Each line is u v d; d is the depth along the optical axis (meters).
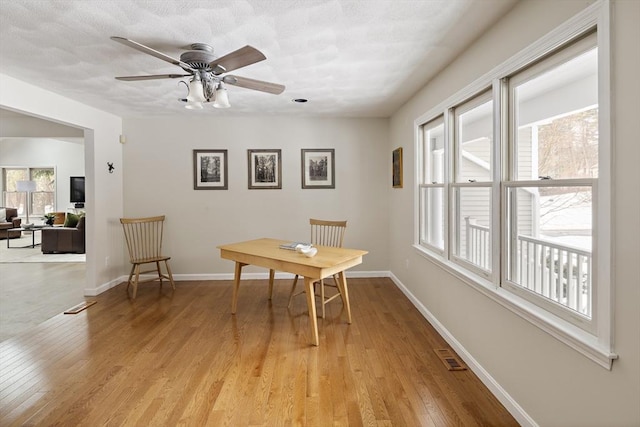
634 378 1.26
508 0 1.94
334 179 5.11
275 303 4.09
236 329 3.33
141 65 2.91
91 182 4.41
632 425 1.27
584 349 1.47
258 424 1.98
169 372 2.54
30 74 3.11
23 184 9.91
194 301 4.17
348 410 2.10
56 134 5.73
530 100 1.99
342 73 3.16
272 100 4.12
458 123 2.94
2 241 9.06
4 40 2.41
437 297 3.25
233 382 2.40
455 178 3.01
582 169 1.62
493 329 2.24
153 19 2.13
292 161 5.09
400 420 2.00
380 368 2.58
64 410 2.11
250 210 5.10
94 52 2.63
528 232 2.01
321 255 3.31
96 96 3.84
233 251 3.58
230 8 2.02
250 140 5.05
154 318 3.62
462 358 2.70
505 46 2.09
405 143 4.28
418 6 2.01
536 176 1.95
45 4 1.95
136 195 5.02
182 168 5.05
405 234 4.33
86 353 2.84
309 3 1.97
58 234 7.34
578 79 1.64
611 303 1.35
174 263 5.11
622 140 1.30
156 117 4.96
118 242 4.93
